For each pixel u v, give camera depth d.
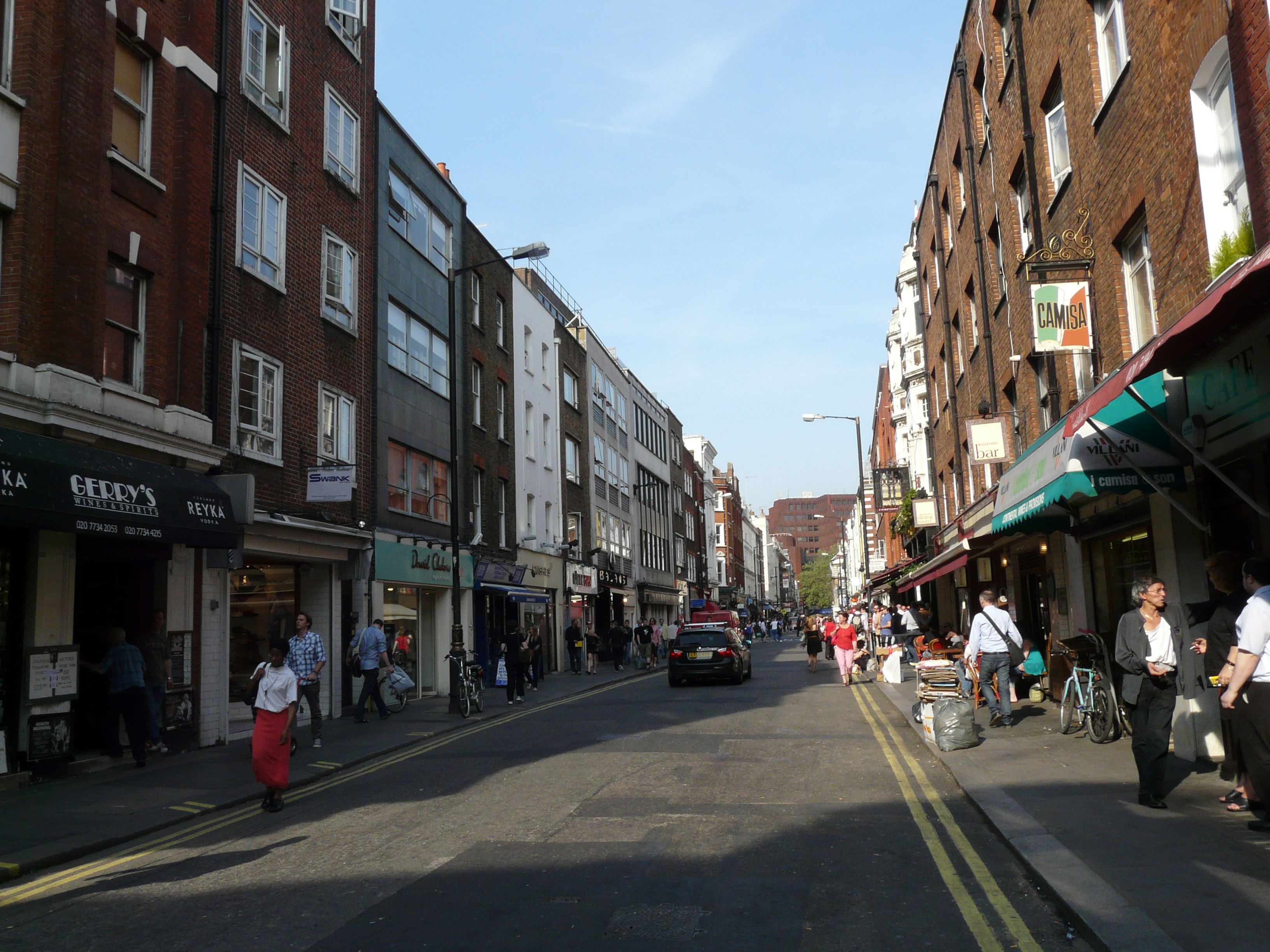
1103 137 11.77
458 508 26.47
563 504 37.56
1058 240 12.41
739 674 25.06
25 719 11.23
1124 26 11.40
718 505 97.19
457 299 27.50
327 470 17.20
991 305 20.11
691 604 65.81
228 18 16.39
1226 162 8.51
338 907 5.94
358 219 21.27
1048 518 14.34
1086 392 14.01
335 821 8.78
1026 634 18.58
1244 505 8.66
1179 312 9.38
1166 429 8.19
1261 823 6.63
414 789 10.38
